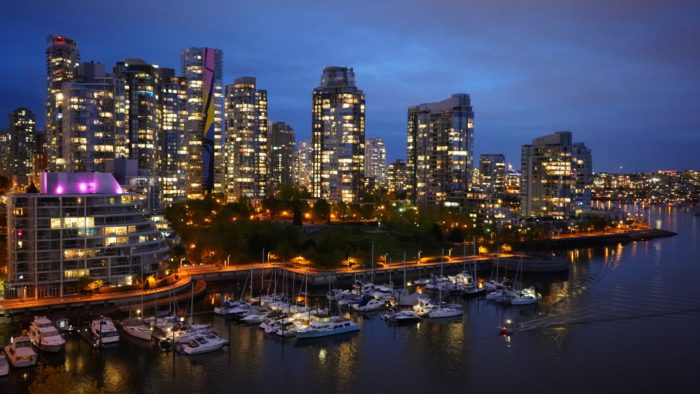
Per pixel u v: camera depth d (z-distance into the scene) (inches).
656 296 7263.8
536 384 4446.4
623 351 5162.4
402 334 5639.8
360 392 4293.8
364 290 7244.1
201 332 5319.9
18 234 6186.0
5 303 5974.4
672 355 5039.4
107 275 6555.1
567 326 5900.6
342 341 5423.2
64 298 6215.6
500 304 6889.8
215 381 4446.4
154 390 4266.7
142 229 6968.5
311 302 6899.6
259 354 5024.6
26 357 4527.6
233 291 7460.6
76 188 6643.7
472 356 5032.0
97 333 5162.4
